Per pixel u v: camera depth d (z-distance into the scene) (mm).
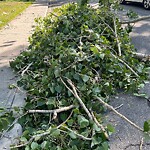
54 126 2264
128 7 9805
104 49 3533
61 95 2881
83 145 2234
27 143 2148
